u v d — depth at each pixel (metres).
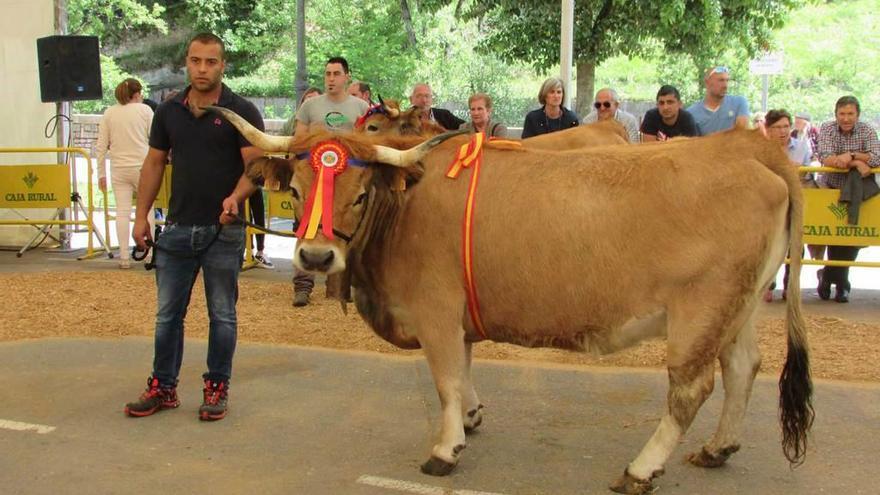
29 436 5.20
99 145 10.66
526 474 4.69
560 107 8.79
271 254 12.00
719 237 4.21
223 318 5.46
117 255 11.74
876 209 8.67
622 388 6.12
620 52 19.55
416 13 29.94
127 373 6.46
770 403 5.77
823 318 8.12
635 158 4.45
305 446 5.07
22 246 12.44
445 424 4.66
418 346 4.91
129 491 4.45
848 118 8.67
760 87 25.28
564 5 11.30
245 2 36.19
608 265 4.31
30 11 12.09
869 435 5.19
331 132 4.50
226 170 5.39
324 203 4.29
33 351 7.03
